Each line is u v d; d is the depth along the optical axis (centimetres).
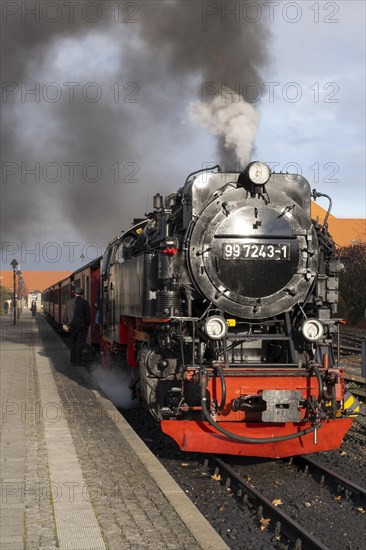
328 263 781
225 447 679
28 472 582
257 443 678
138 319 873
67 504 492
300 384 681
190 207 757
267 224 758
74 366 1470
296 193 798
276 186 792
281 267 759
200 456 743
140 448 675
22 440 709
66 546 412
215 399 675
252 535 503
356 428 878
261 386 676
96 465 608
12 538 423
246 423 688
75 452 657
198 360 728
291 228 765
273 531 512
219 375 666
